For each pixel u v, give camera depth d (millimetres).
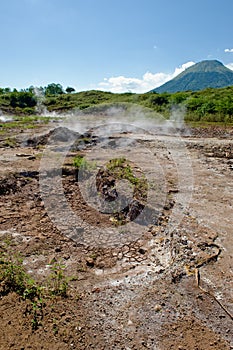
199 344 2508
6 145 10266
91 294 3078
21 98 33156
